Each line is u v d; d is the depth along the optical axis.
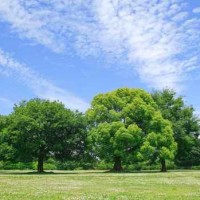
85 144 75.81
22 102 81.06
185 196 24.75
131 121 75.50
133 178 48.28
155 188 32.19
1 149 75.19
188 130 97.94
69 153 76.44
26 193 26.38
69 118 73.94
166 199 22.73
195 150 99.81
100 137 72.75
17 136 72.00
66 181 42.22
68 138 73.81
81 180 44.25
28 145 71.12
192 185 35.81
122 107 77.56
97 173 65.88
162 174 59.81
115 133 71.88
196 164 100.56
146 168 93.94
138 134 72.56
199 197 24.16
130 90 79.44
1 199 22.17
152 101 80.88
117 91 79.62
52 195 25.03
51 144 72.81
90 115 77.12
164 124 76.75
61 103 78.00
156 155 76.56
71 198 22.98
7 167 103.69
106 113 76.56
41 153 74.31
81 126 75.38
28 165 103.94
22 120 71.31
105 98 78.12
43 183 38.53
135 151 73.81
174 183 38.72
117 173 65.38
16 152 73.62
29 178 48.62
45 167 100.75
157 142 74.81
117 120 75.38
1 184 36.69
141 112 76.06
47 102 76.06
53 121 72.69
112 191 28.83
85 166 100.75
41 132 72.06
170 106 98.25
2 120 84.06
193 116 98.44
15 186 33.91
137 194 26.06
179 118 97.38
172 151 76.38
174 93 98.44
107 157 75.06
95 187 33.31
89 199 22.53
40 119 71.75
